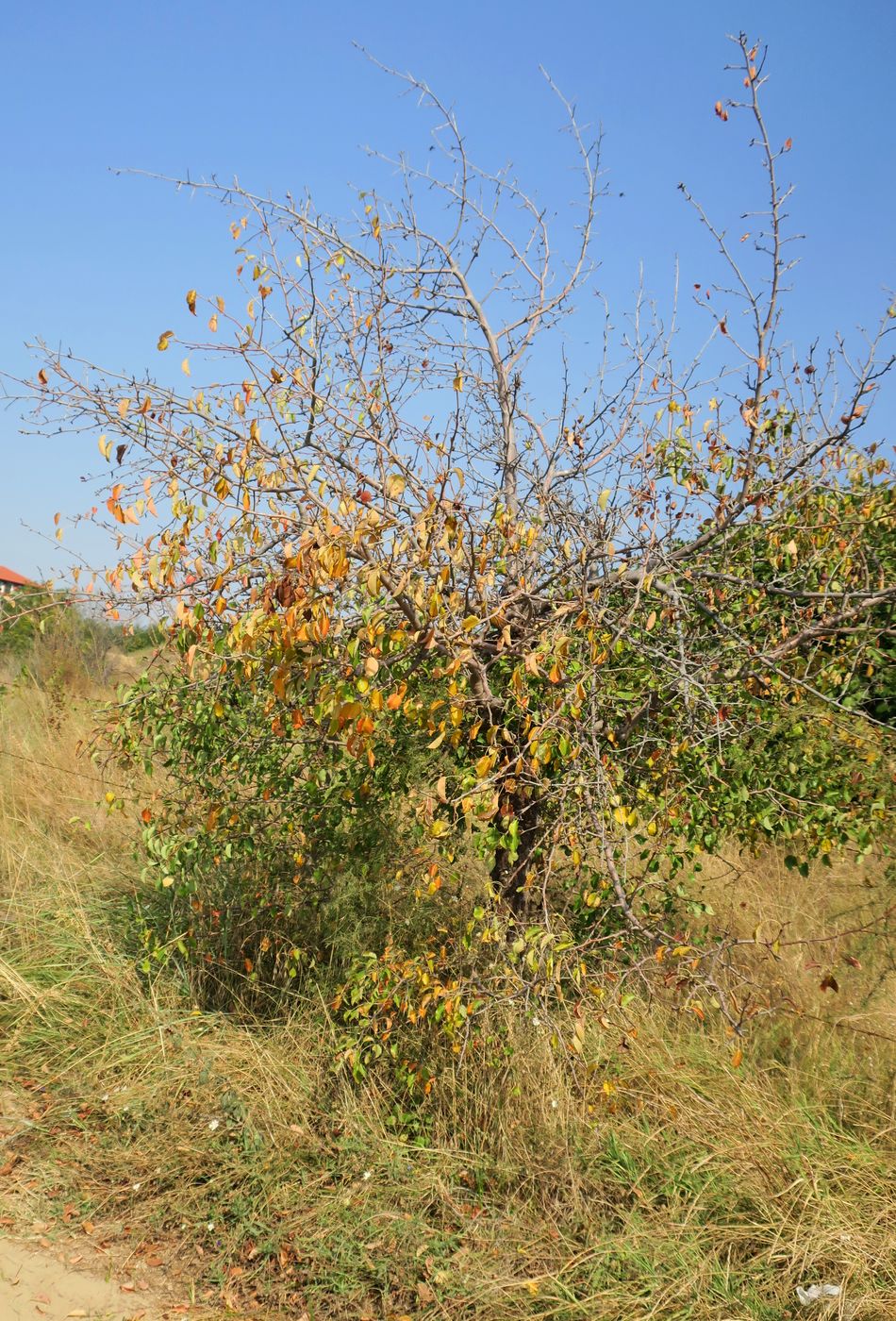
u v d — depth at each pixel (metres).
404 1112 3.80
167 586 3.31
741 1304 2.90
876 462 4.28
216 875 5.14
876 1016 4.30
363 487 3.52
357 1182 3.50
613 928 3.94
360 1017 3.98
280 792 4.21
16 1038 4.44
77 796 7.31
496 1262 3.14
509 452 4.22
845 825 4.12
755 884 5.60
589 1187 3.41
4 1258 3.16
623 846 3.64
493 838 3.53
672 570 3.68
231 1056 4.23
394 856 4.19
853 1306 2.84
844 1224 3.15
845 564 3.92
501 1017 3.83
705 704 3.62
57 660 10.66
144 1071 4.17
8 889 5.90
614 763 3.66
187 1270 3.18
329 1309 3.01
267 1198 3.43
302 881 4.59
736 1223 3.24
